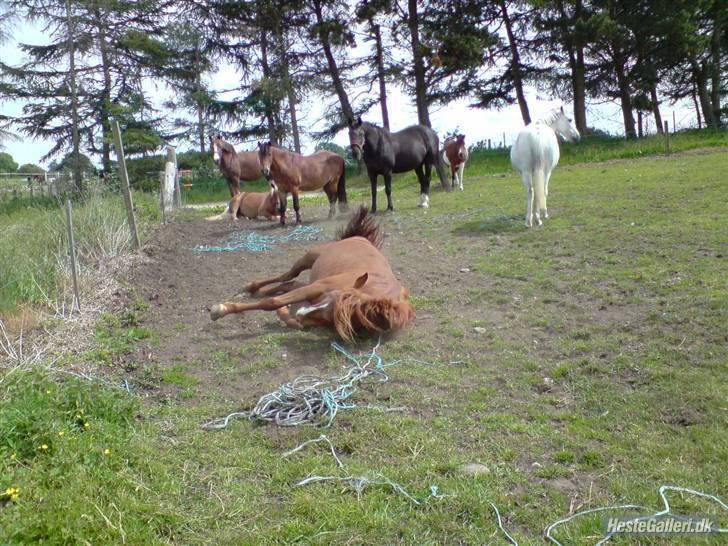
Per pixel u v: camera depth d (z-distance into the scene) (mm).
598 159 22094
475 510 2855
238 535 2729
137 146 26516
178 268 8148
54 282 6387
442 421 3742
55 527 2615
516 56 31125
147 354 5051
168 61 27859
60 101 26000
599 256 7371
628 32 27516
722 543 2600
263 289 6680
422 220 11297
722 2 28641
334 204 12797
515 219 10398
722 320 4945
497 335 5188
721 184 11781
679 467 3137
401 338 5191
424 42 27547
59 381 4289
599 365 4434
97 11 24438
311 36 28312
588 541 2635
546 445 3441
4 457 3088
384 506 2902
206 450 3473
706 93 32500
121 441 3445
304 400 3947
